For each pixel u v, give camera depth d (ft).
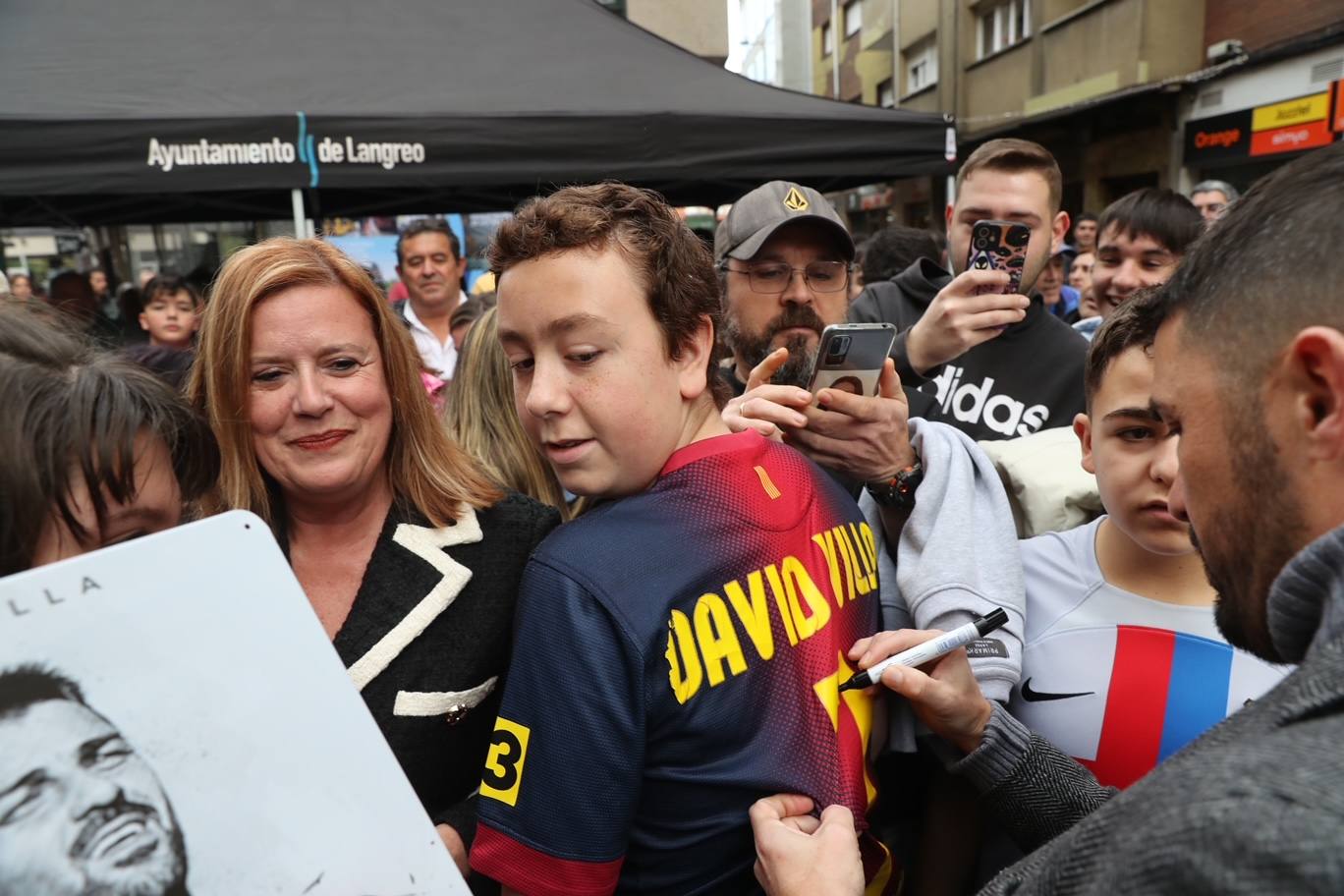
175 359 7.22
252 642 1.88
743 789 2.51
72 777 1.66
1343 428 1.59
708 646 2.51
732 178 12.27
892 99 50.39
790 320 6.16
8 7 11.75
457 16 13.06
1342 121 23.35
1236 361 1.75
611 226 2.67
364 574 3.45
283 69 11.59
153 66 11.30
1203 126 28.43
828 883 2.24
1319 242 1.62
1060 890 1.61
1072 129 35.40
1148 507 3.45
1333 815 1.17
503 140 11.17
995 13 39.01
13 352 2.10
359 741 1.97
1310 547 1.57
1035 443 4.77
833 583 2.99
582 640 2.42
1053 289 14.16
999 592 3.47
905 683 2.86
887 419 3.69
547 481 5.53
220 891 1.78
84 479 2.03
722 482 2.79
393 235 23.00
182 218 18.17
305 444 3.19
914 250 12.33
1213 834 1.26
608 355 2.62
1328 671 1.42
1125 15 29.89
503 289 2.72
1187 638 3.57
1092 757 3.61
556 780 2.42
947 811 3.83
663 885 2.57
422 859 2.00
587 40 13.20
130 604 1.76
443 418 5.95
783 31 47.70
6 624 1.63
